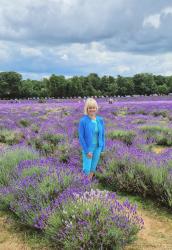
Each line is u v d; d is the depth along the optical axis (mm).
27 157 7051
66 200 4352
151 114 23016
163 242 4211
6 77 105438
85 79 106250
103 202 4102
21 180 5301
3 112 25531
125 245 3959
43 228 4223
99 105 33625
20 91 105312
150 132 12578
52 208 4457
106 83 107812
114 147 8133
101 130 6242
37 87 108562
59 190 5000
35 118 19688
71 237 3705
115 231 3684
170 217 5027
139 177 6047
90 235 3691
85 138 6148
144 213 5203
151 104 32406
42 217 4227
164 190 5543
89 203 4059
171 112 22656
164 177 5738
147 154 7238
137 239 4137
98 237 3672
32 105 38562
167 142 11203
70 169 5789
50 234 3977
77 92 99312
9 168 6301
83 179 5359
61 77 101438
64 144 9477
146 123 15734
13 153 7262
